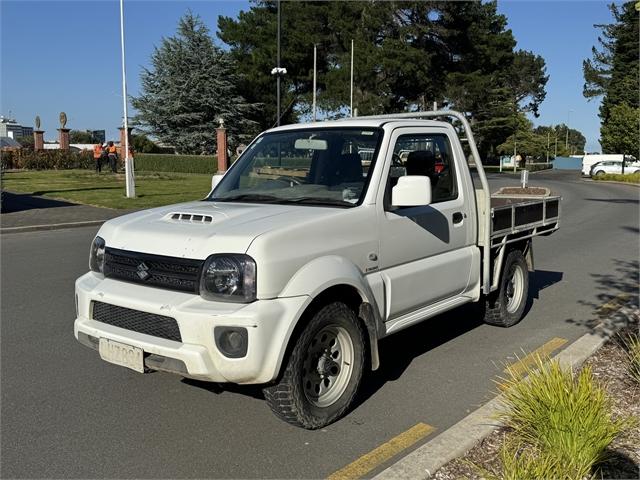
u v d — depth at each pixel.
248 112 57.19
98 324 4.18
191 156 47.12
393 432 4.24
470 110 47.84
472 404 4.71
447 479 3.48
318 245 4.10
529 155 82.12
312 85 53.94
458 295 5.59
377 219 4.57
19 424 4.36
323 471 3.74
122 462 3.84
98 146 38.06
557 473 3.10
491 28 51.03
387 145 4.84
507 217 6.19
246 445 4.05
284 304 3.81
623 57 52.31
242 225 4.00
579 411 3.41
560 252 11.95
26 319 6.96
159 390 4.96
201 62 55.34
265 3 56.53
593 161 54.62
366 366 5.50
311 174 4.99
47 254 11.27
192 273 3.86
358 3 45.91
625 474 3.42
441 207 5.27
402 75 43.34
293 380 3.96
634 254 11.70
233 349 3.70
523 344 6.14
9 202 19.98
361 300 4.47
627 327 6.19
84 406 4.66
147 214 4.67
